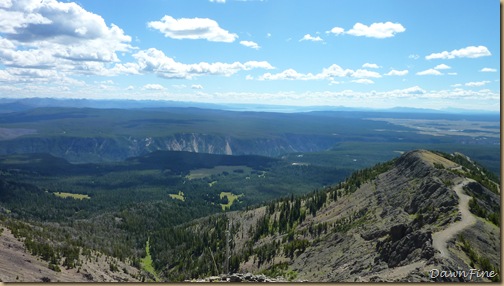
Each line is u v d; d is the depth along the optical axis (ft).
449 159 588.50
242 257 536.42
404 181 520.83
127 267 615.16
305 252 443.73
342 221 514.68
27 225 633.61
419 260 234.99
